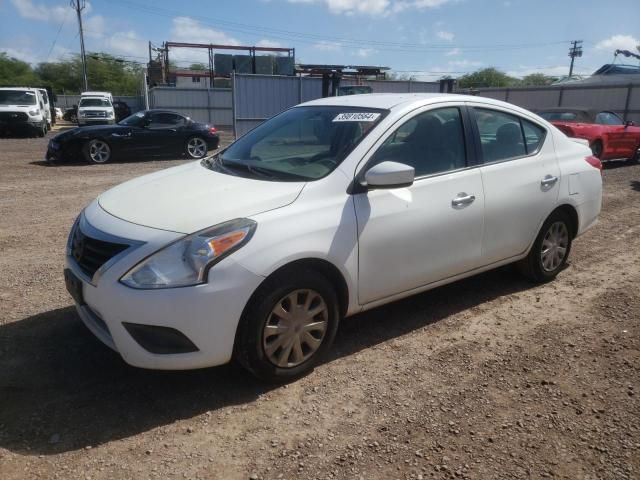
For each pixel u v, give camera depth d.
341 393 3.21
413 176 3.35
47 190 9.51
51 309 4.27
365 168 3.51
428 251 3.80
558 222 4.88
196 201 3.23
